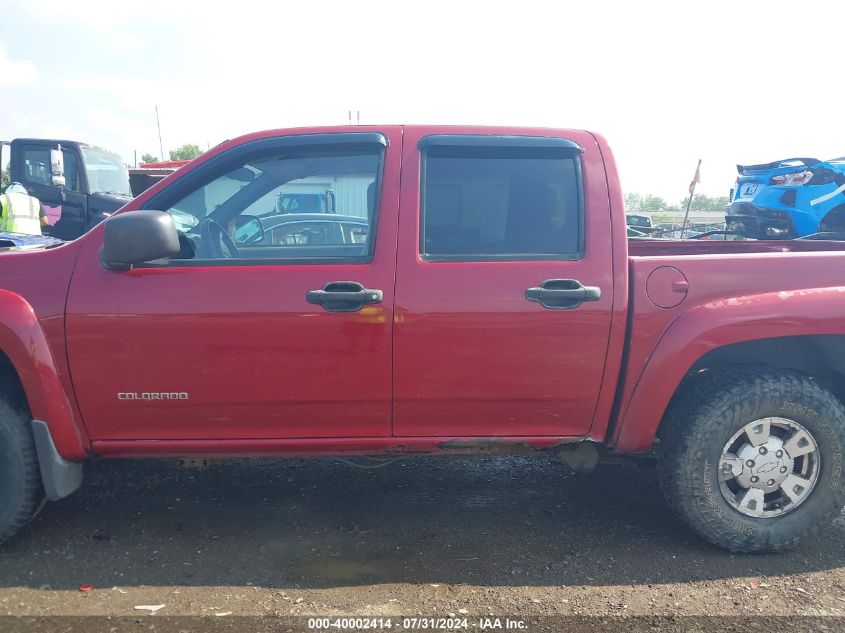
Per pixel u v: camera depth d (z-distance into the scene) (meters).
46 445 2.82
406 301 2.82
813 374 3.31
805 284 2.97
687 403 3.01
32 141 10.71
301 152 2.98
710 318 2.88
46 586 2.75
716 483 3.00
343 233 2.97
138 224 2.65
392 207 2.90
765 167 9.46
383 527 3.33
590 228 2.93
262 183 3.02
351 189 2.99
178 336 2.79
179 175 2.98
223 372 2.83
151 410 2.87
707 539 3.07
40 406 2.80
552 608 2.65
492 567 2.96
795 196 8.81
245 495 3.67
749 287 2.94
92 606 2.62
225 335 2.80
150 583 2.79
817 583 2.86
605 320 2.87
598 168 2.99
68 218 10.79
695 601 2.71
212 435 2.93
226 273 2.82
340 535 3.24
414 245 2.88
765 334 2.90
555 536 3.26
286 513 3.47
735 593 2.77
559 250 2.94
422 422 2.96
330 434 2.96
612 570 2.95
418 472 4.03
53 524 3.29
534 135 3.01
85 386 2.82
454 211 2.95
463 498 3.68
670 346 2.89
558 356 2.88
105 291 2.78
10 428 2.85
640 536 3.27
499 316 2.83
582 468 3.17
